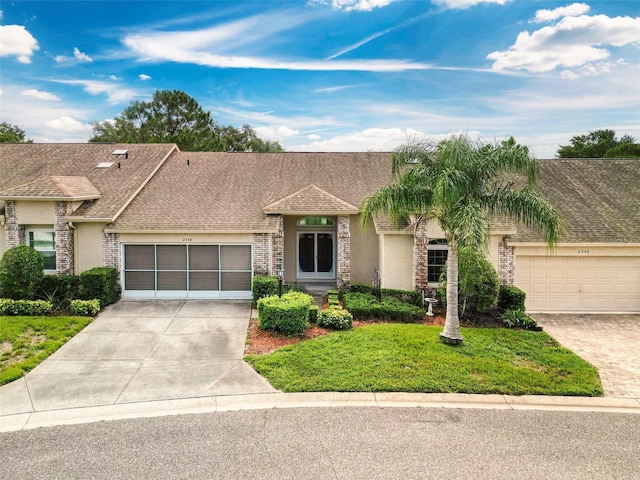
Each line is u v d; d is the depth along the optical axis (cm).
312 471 609
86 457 642
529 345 1127
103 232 1599
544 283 1620
